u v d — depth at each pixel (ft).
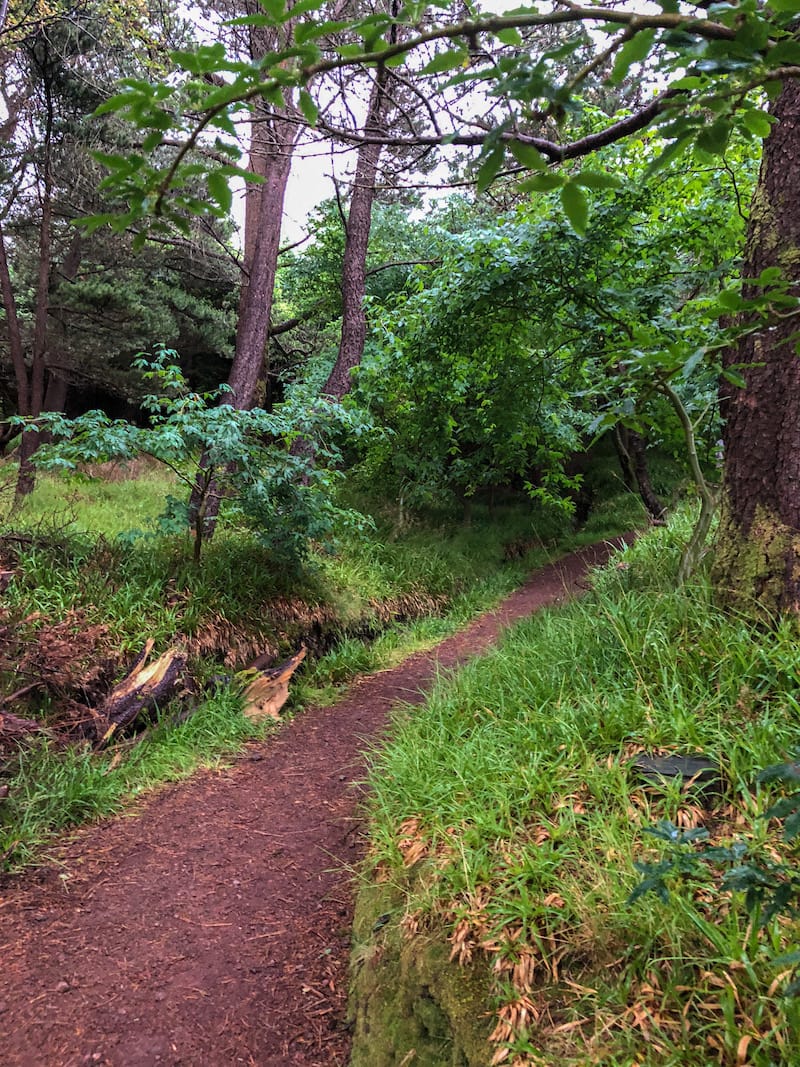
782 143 9.68
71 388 50.85
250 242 33.99
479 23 2.39
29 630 15.02
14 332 27.04
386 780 10.52
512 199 20.93
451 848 8.10
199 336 49.85
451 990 6.39
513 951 6.43
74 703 14.15
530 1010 5.90
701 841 6.89
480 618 26.53
